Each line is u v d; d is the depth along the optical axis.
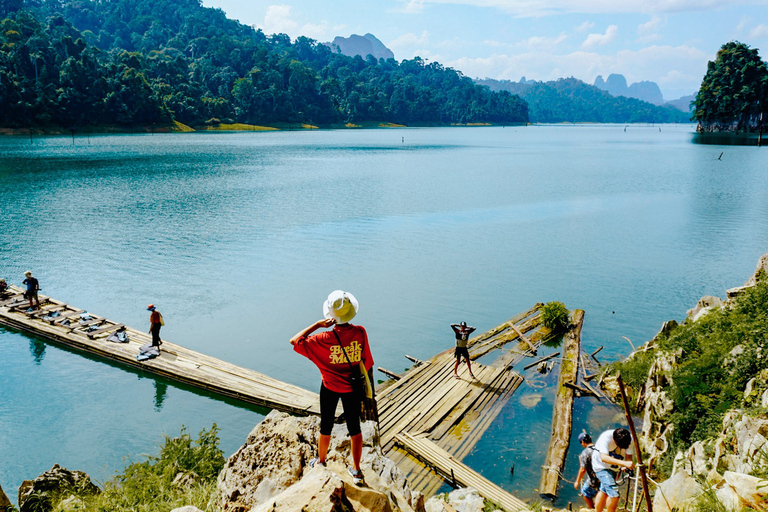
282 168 84.25
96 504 9.89
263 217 45.62
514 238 39.16
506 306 26.12
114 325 22.97
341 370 4.41
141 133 183.62
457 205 52.22
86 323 23.06
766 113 176.88
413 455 14.16
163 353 20.62
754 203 52.41
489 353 21.12
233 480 6.66
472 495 11.67
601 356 20.94
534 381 18.72
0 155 94.81
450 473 13.02
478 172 82.06
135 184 63.50
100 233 39.22
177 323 23.59
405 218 45.88
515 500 12.06
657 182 68.69
